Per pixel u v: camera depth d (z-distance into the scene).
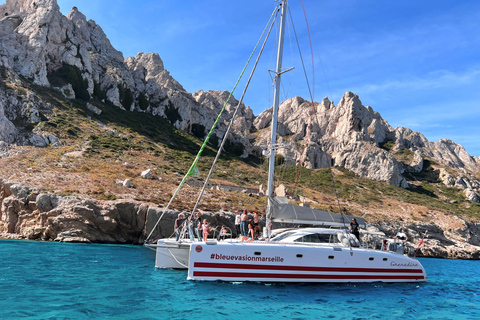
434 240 53.62
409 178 112.62
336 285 14.75
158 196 41.59
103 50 106.88
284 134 132.00
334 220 17.09
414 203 81.06
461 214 77.81
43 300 10.42
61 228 31.64
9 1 94.56
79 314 9.18
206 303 10.94
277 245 14.12
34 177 38.84
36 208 33.16
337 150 116.38
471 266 35.91
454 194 102.44
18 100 63.19
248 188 61.34
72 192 36.06
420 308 12.44
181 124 107.94
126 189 41.47
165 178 53.31
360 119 122.50
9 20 82.06
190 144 92.62
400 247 17.50
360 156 105.69
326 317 10.36
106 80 93.12
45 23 81.44
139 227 34.38
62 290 11.86
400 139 136.88
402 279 16.62
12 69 71.56
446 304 13.54
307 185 79.94
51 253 21.78
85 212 32.47
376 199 75.88
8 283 12.50
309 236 15.96
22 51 75.81
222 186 57.91
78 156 53.50
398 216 62.12
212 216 36.41
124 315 9.30
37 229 31.39
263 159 111.06
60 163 47.59
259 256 13.89
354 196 75.94
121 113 90.19
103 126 75.88
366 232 17.70
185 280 14.27
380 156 104.25
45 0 87.38
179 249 17.05
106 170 49.22
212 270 13.68
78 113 74.44
